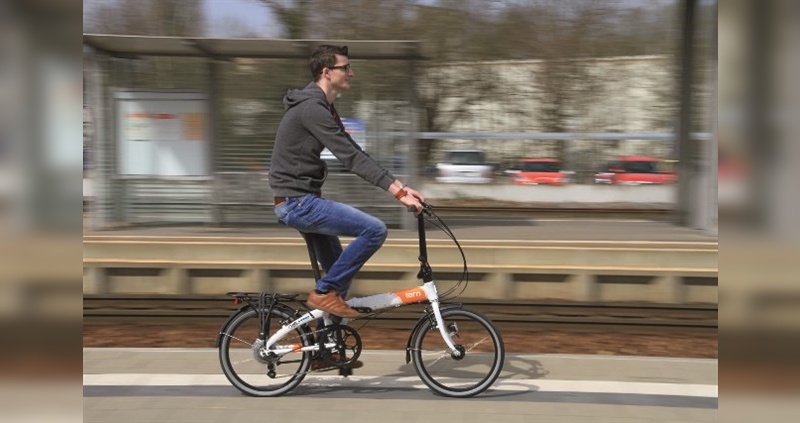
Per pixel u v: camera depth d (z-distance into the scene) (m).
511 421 3.63
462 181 12.76
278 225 8.12
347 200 7.93
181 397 3.96
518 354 4.90
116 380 4.23
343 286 3.88
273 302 3.97
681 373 4.46
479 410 3.79
